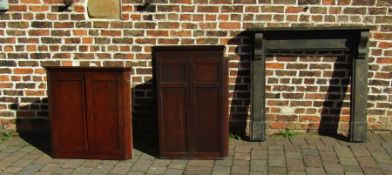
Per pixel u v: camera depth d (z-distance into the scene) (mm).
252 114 5969
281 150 5613
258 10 5906
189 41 6035
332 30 5734
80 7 6059
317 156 5383
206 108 5266
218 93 5223
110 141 5320
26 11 6090
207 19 5969
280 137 6141
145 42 6082
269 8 5895
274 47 5910
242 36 5965
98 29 6090
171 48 5148
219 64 5156
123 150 5312
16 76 6258
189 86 5223
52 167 5117
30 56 6199
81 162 5281
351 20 5871
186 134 5316
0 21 6129
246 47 5988
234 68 6062
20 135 6352
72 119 5328
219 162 5242
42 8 6078
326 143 5852
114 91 5227
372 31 5887
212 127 5293
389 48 5910
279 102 6164
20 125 6402
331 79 6043
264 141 5984
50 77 5273
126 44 6102
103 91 5242
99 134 5320
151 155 5512
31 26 6117
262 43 5840
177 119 5301
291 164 5133
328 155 5410
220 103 5238
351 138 5891
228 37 5988
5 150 5711
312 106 6148
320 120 6176
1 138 6211
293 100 6145
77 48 6152
